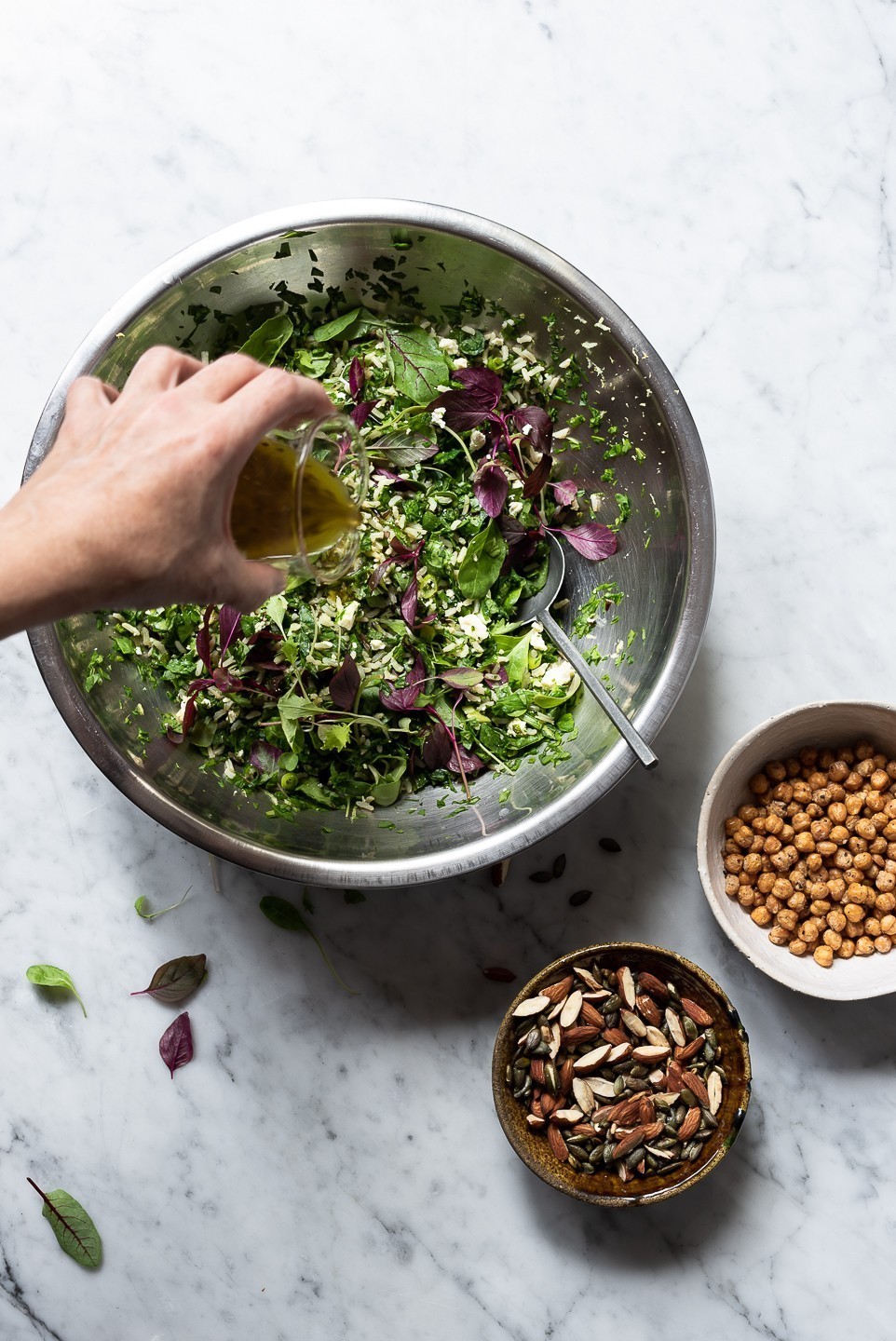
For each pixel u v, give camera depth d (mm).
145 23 1551
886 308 1563
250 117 1554
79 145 1549
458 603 1425
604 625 1465
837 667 1559
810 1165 1538
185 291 1312
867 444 1563
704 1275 1534
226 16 1550
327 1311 1542
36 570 922
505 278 1349
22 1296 1559
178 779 1374
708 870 1400
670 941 1555
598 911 1560
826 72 1572
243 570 1031
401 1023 1561
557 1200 1547
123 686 1368
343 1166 1556
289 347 1451
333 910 1566
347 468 1256
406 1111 1556
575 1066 1441
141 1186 1559
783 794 1499
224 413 940
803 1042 1548
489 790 1430
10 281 1546
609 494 1453
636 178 1562
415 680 1400
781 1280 1527
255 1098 1562
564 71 1562
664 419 1304
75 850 1566
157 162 1550
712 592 1438
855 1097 1540
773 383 1565
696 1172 1369
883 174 1568
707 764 1559
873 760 1479
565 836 1566
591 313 1302
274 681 1396
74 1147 1560
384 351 1440
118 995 1565
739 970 1553
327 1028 1564
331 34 1554
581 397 1429
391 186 1554
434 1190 1551
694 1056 1439
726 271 1565
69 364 1263
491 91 1560
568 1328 1533
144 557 949
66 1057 1565
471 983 1562
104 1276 1554
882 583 1560
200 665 1382
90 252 1545
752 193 1567
